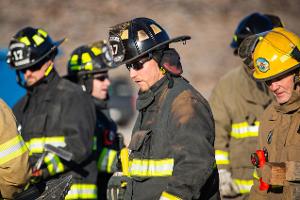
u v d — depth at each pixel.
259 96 13.52
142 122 9.80
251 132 13.53
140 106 9.77
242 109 13.60
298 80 9.58
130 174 9.83
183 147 8.99
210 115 9.38
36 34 13.63
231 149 13.73
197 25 48.38
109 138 14.71
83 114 13.37
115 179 10.73
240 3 52.12
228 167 13.67
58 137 13.22
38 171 12.81
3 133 9.34
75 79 15.27
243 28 13.95
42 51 13.50
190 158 8.91
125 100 31.27
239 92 13.64
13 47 13.59
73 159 13.13
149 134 9.53
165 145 9.33
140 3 51.81
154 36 9.72
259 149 10.24
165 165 9.30
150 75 9.68
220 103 13.82
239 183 13.55
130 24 9.83
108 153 14.64
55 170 13.08
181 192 8.87
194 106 9.24
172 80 9.60
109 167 14.59
